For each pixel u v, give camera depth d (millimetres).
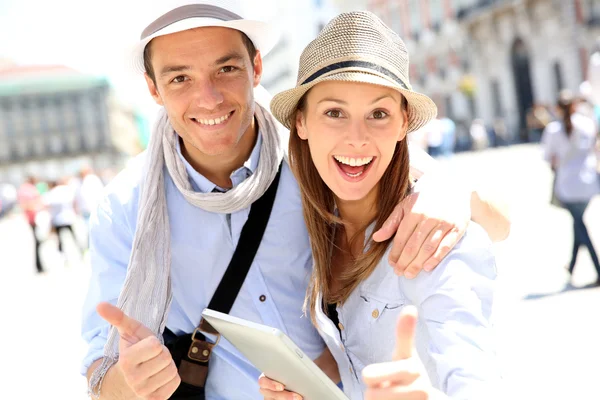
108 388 2344
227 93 2457
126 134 102312
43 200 17094
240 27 2477
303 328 2600
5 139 97438
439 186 2168
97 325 2539
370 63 2096
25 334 8516
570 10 38781
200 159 2568
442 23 50938
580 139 7488
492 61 46188
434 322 1956
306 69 2203
